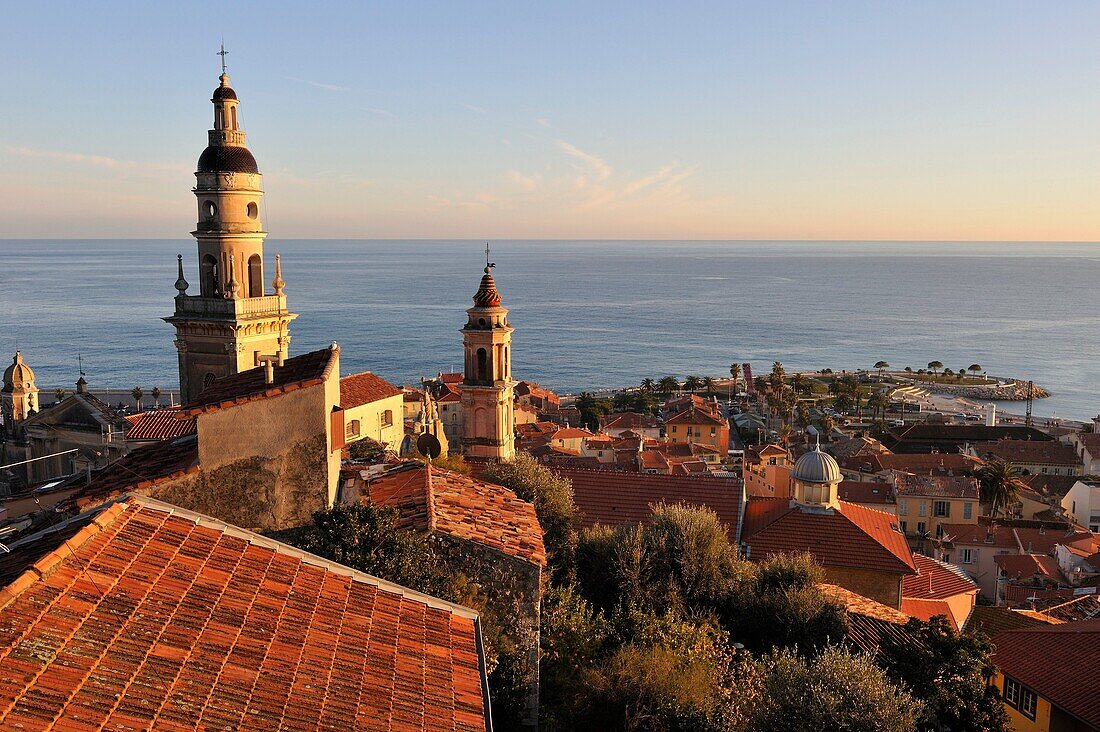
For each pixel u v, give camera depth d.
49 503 46.88
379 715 13.52
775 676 26.48
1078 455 146.62
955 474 121.12
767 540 52.59
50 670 11.55
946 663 31.45
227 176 53.72
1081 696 35.38
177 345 55.72
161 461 23.94
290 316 58.09
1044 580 78.12
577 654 26.52
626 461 119.94
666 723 24.69
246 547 17.06
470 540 22.75
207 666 12.98
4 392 68.19
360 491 26.31
